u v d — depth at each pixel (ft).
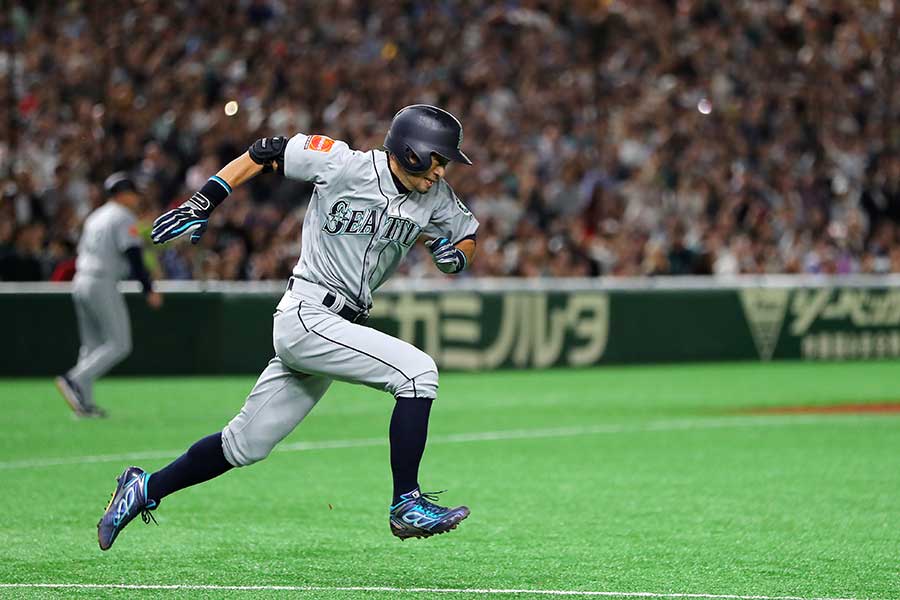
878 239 248.52
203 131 221.25
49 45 238.27
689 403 157.17
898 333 230.07
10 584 61.93
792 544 73.56
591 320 206.90
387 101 245.24
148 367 182.50
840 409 151.43
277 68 238.48
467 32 270.67
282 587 61.67
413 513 60.29
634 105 269.64
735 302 217.15
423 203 62.54
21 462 106.32
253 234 202.69
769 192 255.70
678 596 60.13
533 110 256.73
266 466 104.32
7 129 212.23
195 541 73.61
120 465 104.78
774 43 291.38
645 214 238.48
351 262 61.72
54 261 191.62
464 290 197.26
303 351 61.16
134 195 135.23
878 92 291.38
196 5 252.21
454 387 175.22
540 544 73.36
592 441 122.01
